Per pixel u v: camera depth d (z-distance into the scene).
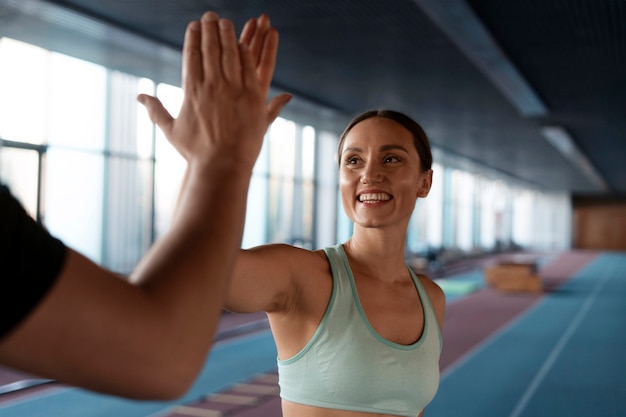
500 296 16.41
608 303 15.12
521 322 12.08
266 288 1.23
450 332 10.85
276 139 17.33
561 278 22.36
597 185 37.19
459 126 16.28
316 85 11.70
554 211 45.81
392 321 1.46
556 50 8.61
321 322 1.37
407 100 12.91
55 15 7.33
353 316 1.39
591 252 42.41
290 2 6.96
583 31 7.71
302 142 18.42
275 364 8.14
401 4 6.95
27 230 0.47
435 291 1.71
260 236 16.81
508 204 44.53
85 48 8.91
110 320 0.47
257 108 0.63
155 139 11.79
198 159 0.60
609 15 7.08
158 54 9.15
